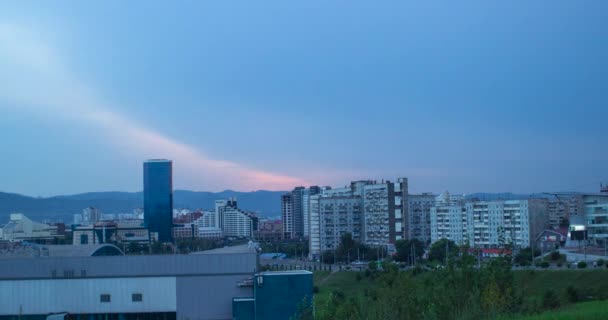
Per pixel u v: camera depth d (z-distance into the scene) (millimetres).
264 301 64250
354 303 34156
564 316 30938
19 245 130125
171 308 66000
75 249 124625
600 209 159375
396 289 33594
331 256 195625
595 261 125750
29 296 65500
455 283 34625
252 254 67375
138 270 66438
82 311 65562
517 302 34938
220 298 66312
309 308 42281
